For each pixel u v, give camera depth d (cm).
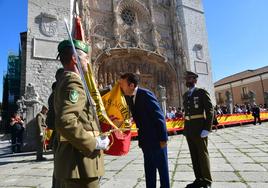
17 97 2752
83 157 190
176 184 462
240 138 1148
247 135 1262
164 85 2466
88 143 178
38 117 872
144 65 2395
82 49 238
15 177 599
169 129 1605
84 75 232
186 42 2644
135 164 680
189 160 689
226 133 1445
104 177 541
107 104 310
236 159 664
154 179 365
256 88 3931
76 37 352
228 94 2433
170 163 661
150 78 2388
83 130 178
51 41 1877
